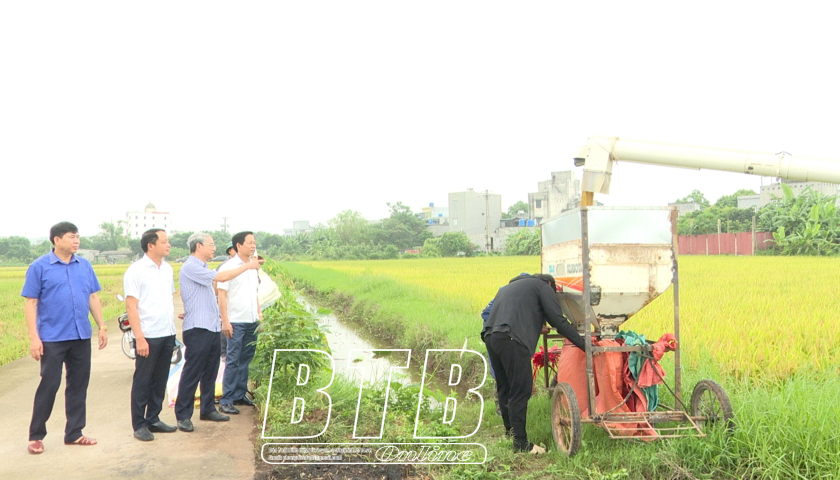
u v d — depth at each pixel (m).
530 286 5.83
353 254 93.56
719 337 9.47
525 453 5.62
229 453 5.63
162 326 6.09
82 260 5.99
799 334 9.55
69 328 5.75
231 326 7.12
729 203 96.06
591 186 6.65
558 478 5.07
